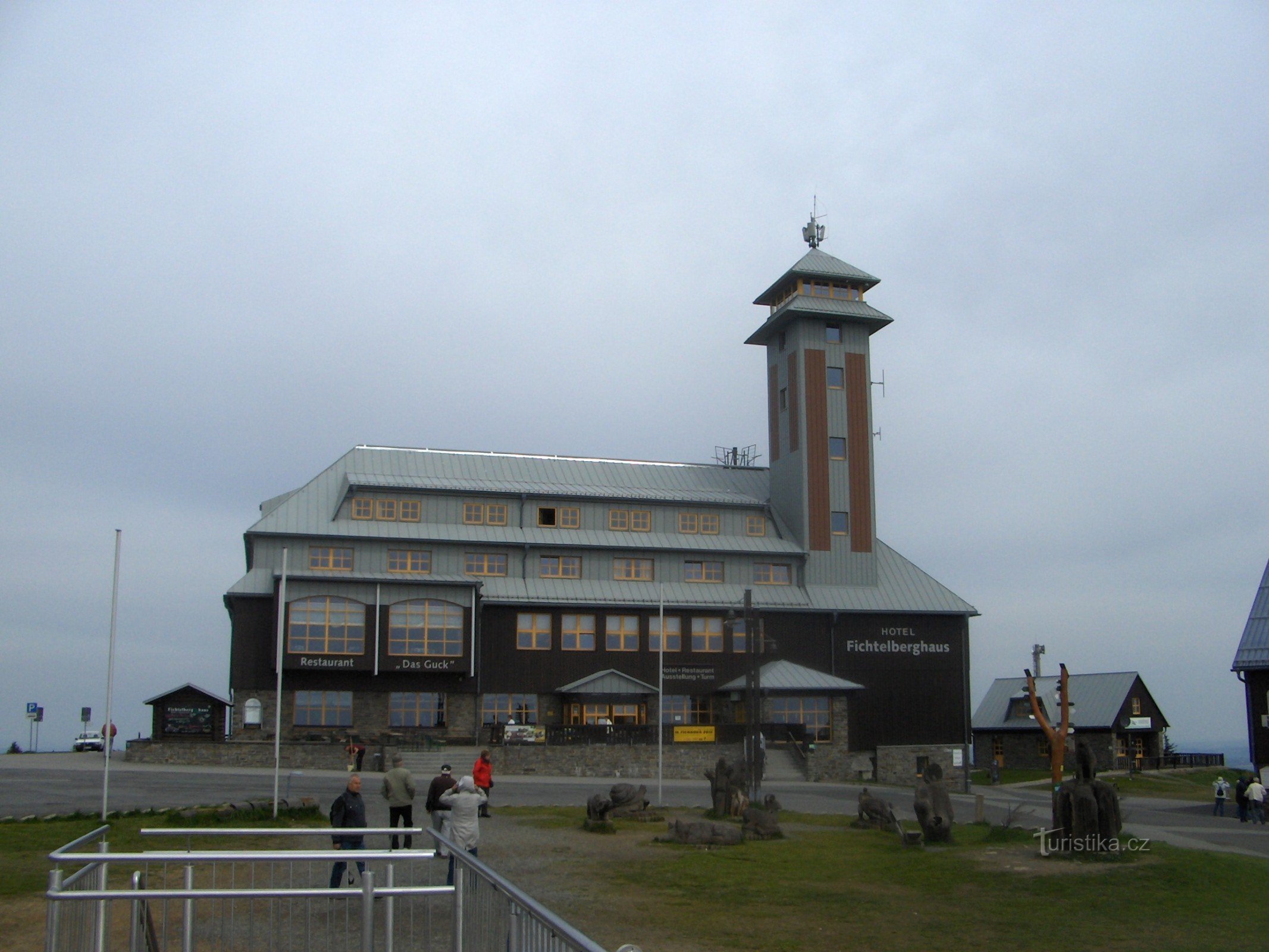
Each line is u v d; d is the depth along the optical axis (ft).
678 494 222.07
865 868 80.02
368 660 183.73
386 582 186.60
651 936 56.49
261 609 184.24
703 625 207.51
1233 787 233.35
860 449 226.99
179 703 167.32
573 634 200.75
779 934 58.08
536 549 205.77
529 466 223.71
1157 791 225.56
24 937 49.93
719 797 109.50
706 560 215.72
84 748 224.53
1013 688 298.35
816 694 203.82
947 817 94.94
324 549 194.49
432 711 189.26
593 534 211.82
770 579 218.59
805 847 90.07
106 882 46.29
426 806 78.33
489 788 112.37
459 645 189.06
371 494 201.26
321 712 183.62
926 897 69.26
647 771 180.86
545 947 27.55
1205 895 70.23
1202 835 127.13
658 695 193.16
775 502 231.50
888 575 225.35
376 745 170.71
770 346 239.30
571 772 176.86
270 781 136.46
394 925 46.60
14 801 109.29
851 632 214.48
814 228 236.43
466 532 203.82
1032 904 67.26
